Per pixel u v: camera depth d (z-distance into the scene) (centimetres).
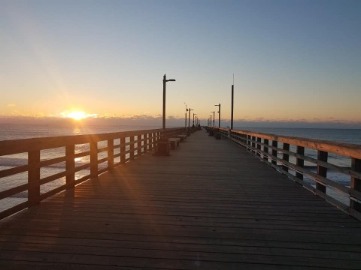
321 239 445
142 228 475
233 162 1289
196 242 425
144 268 350
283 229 484
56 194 680
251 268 355
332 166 616
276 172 1031
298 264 367
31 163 578
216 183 838
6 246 401
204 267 355
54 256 374
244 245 419
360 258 385
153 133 1827
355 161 534
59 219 508
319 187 699
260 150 1362
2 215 491
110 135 1028
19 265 351
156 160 1350
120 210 566
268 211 579
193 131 5978
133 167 1128
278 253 396
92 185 788
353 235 461
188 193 713
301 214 562
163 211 566
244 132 1934
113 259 369
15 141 510
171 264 360
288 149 984
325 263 370
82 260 365
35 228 465
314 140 714
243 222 514
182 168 1108
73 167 755
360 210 535
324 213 571
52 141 636
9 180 2448
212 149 1933
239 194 712
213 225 496
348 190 548
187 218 528
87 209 567
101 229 466
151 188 760
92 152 890
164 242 423
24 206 554
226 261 371
